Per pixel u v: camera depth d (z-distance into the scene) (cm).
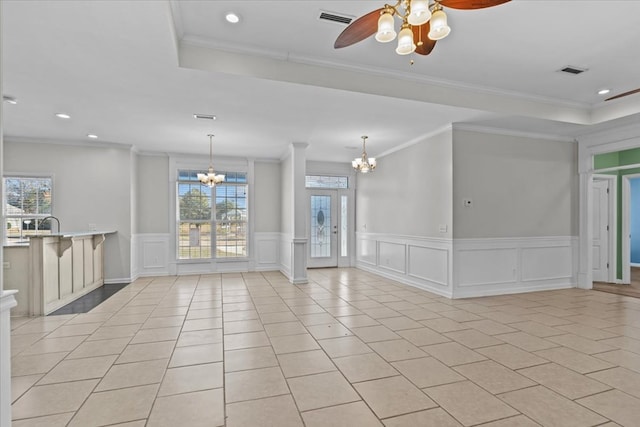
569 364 269
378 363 270
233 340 319
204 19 276
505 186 523
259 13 267
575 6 256
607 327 358
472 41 307
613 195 620
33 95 370
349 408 207
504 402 214
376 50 327
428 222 541
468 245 497
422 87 391
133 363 270
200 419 196
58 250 437
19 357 281
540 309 429
